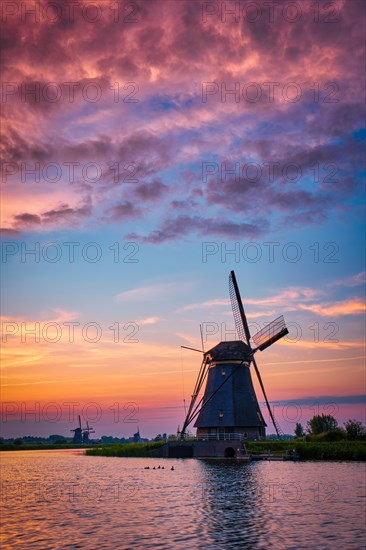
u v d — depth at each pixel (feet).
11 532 89.40
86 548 77.77
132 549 76.74
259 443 243.19
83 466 252.01
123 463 259.19
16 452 581.94
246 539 81.25
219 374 263.49
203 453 257.55
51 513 108.27
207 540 81.20
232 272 280.31
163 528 90.33
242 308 278.05
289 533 84.58
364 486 134.82
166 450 272.10
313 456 224.94
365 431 254.06
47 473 215.51
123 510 109.91
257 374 272.51
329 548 75.66
